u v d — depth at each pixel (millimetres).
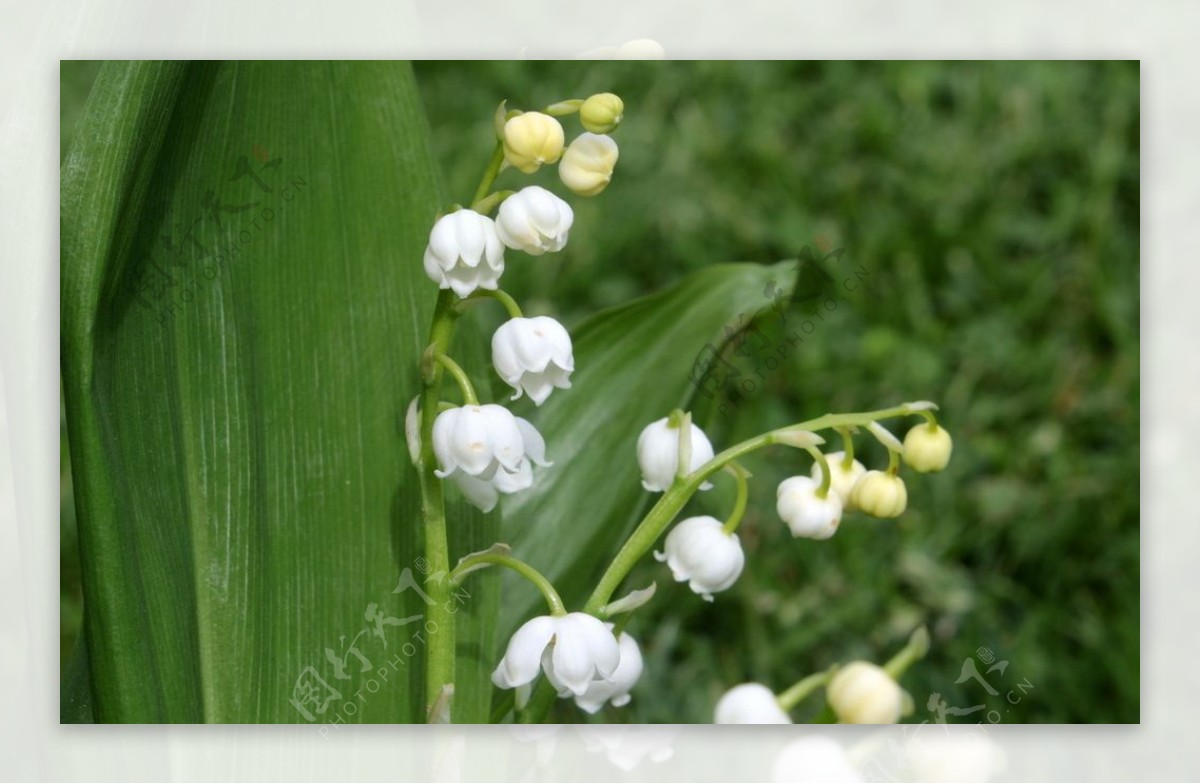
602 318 374
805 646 429
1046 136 535
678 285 376
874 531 443
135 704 336
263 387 347
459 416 323
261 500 345
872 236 511
